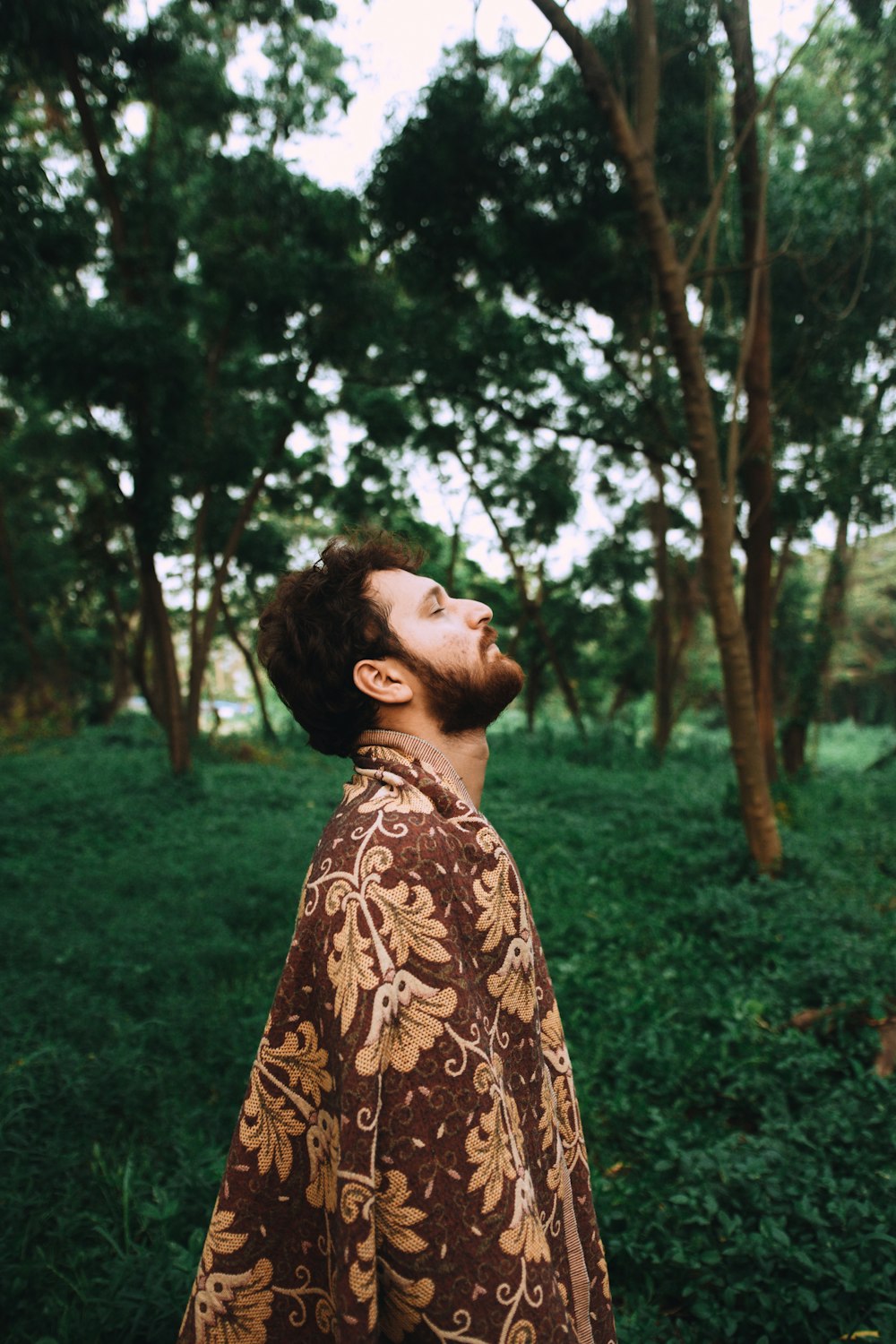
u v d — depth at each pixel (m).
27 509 23.31
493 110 8.64
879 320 9.83
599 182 8.77
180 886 6.89
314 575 1.04
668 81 8.28
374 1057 0.77
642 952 5.41
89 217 9.64
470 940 0.86
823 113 8.76
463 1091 0.78
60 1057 3.49
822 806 11.01
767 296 8.89
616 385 11.07
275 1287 0.88
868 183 8.99
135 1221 2.64
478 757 1.02
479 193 8.97
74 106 10.41
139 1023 4.07
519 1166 0.81
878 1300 2.22
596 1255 1.05
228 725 32.16
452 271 9.73
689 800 10.70
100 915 5.92
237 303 11.20
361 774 0.96
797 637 18.91
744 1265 2.39
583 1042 3.97
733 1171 2.78
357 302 10.81
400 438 14.49
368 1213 0.75
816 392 10.48
